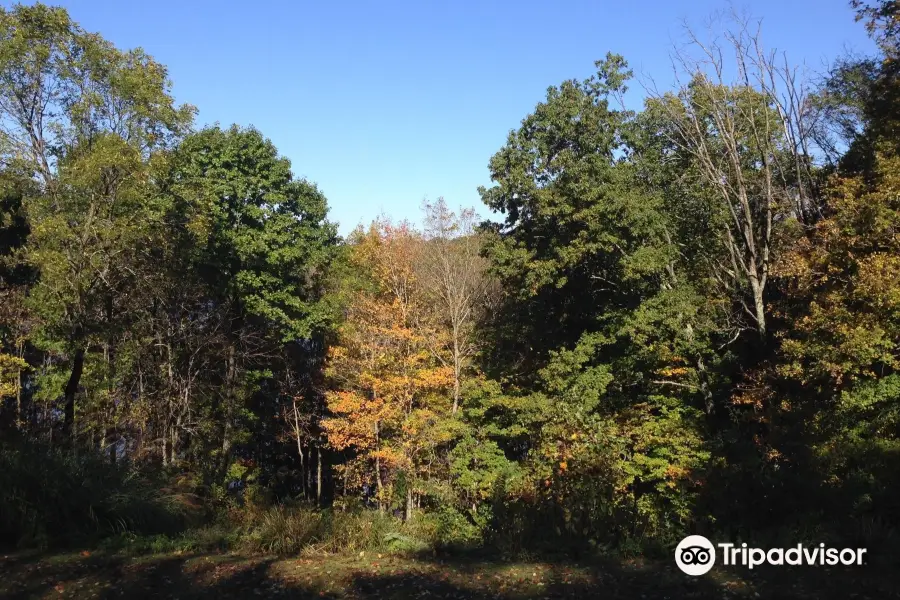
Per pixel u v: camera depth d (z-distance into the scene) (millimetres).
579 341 23688
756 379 19453
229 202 27016
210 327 27344
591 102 23891
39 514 8633
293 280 29984
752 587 5953
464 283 27812
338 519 9070
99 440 24422
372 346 25594
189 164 25969
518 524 8242
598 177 22344
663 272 23969
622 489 9406
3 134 17766
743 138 24750
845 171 19938
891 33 18281
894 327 14766
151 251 20922
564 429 10633
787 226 21391
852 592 5668
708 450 17688
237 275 26609
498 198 24094
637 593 5945
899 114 17594
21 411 25797
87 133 18266
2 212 16781
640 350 22891
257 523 9898
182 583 6562
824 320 15922
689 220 25203
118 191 17516
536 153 23719
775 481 7828
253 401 32812
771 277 22750
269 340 30656
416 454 24062
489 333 28031
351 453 34188
